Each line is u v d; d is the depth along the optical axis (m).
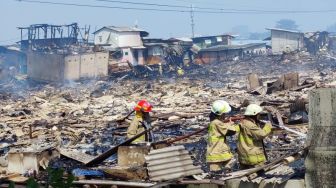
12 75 75.31
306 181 9.32
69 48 75.44
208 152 11.50
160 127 21.59
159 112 28.66
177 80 61.66
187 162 10.62
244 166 11.22
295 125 19.42
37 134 22.02
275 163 9.84
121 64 72.31
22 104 38.16
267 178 9.77
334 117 9.11
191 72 76.75
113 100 39.59
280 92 35.16
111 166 11.88
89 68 70.31
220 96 37.34
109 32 92.50
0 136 21.95
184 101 35.62
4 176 11.53
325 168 9.16
